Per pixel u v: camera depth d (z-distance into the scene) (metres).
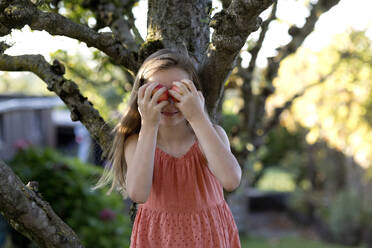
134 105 1.43
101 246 4.13
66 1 2.09
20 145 5.18
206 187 1.43
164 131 1.44
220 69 1.32
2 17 1.19
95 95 3.64
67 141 12.41
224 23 1.14
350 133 8.09
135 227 1.48
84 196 4.45
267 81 2.91
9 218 1.15
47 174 4.46
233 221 1.53
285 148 12.48
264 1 1.04
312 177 11.55
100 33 1.45
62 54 2.36
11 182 1.09
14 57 1.57
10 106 7.07
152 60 1.37
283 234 9.56
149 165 1.30
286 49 2.65
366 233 8.55
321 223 9.51
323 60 6.27
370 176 8.88
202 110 1.30
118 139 1.47
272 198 11.96
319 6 2.34
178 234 1.40
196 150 1.44
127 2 2.13
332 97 7.01
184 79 1.31
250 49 2.48
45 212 1.17
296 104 7.15
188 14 1.51
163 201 1.41
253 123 3.01
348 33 5.76
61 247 1.18
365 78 6.03
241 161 2.94
